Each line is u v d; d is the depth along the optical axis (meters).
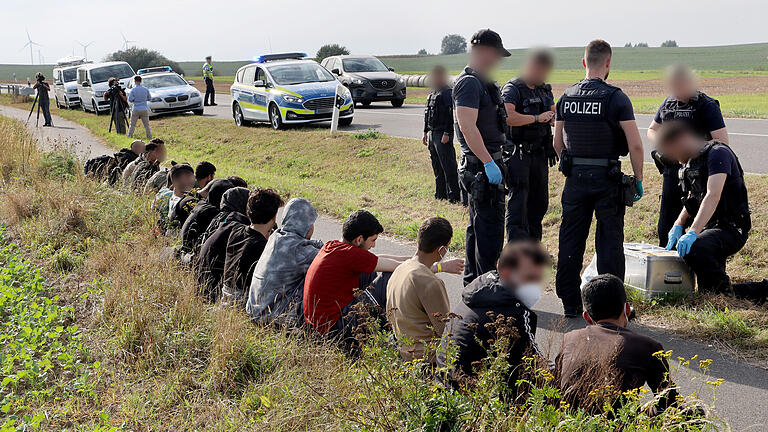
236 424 3.83
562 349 3.46
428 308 4.07
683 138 5.59
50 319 5.29
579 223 5.50
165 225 7.53
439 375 3.52
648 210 8.14
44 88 24.34
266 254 5.12
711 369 4.49
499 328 3.25
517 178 6.10
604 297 3.51
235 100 20.14
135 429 3.97
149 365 4.76
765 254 6.57
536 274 3.55
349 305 4.69
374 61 25.30
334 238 8.59
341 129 17.48
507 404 3.22
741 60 78.50
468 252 6.07
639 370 3.26
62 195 9.05
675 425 2.92
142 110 19.56
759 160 10.09
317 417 3.73
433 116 9.83
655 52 102.31
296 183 12.62
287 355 4.59
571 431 2.91
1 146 13.42
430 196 10.62
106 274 6.68
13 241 8.31
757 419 3.86
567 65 76.25
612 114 5.23
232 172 13.65
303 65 19.39
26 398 4.41
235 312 5.10
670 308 5.48
